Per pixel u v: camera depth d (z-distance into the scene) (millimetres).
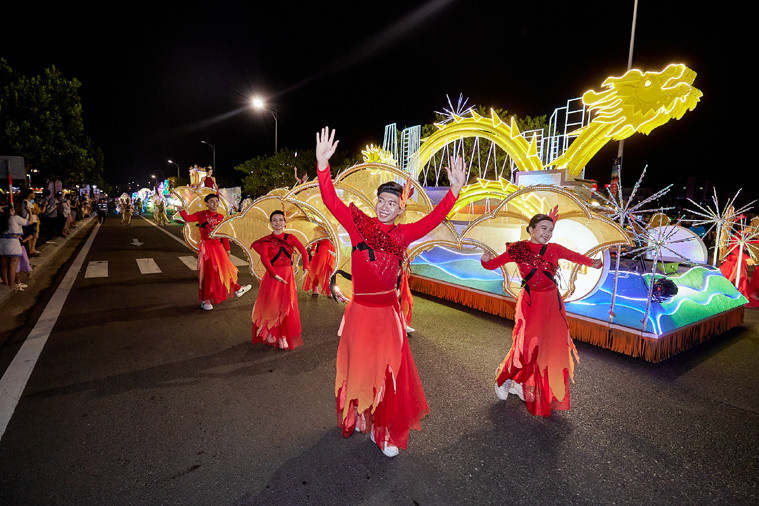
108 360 4367
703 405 3574
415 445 2953
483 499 2438
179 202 7797
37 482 2514
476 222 3969
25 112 18000
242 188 34844
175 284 8141
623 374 4156
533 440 3029
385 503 2391
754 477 2678
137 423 3174
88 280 8461
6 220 6957
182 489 2477
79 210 25969
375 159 9789
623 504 2422
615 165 12094
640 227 4742
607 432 3150
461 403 3553
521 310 3428
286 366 4262
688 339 4832
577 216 4383
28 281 8273
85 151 20812
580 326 5043
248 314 6137
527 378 3334
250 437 3016
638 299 4840
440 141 7906
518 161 7027
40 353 4543
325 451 2867
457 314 6156
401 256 2635
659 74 5766
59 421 3186
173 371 4117
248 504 2369
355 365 2678
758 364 4457
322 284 7250
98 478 2559
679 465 2779
